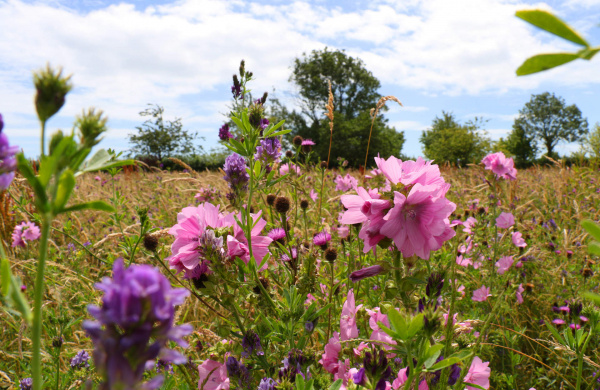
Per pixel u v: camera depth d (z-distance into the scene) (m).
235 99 3.43
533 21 0.45
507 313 3.58
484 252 4.04
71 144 0.71
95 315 0.57
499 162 4.16
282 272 3.05
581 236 4.75
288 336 1.89
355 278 1.64
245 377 1.77
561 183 8.58
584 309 2.26
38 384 0.67
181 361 0.63
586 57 0.43
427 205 1.55
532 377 2.82
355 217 1.67
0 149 0.70
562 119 77.88
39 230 4.55
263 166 2.53
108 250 4.05
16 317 2.74
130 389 0.57
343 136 48.28
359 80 54.97
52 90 0.69
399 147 53.75
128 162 0.82
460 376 1.69
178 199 6.95
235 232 2.09
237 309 2.18
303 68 54.72
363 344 1.83
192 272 1.94
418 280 1.56
